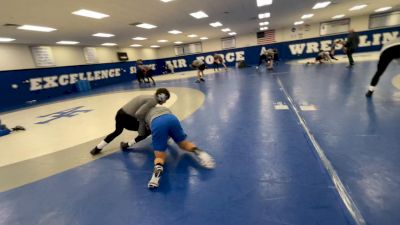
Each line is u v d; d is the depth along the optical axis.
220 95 7.70
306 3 13.25
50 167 3.45
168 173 2.85
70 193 2.66
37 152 4.20
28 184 2.99
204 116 5.27
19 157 4.04
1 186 3.02
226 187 2.41
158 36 19.53
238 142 3.56
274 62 21.39
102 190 2.65
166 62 30.52
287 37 25.36
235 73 15.80
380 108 4.27
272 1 11.78
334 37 23.53
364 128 3.45
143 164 3.22
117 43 20.67
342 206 1.93
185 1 9.68
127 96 10.90
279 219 1.88
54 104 11.36
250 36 26.64
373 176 2.28
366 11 19.62
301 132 3.63
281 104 5.48
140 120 3.37
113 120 6.02
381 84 6.25
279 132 3.75
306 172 2.51
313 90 6.59
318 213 1.89
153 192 2.48
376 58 14.09
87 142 4.43
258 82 9.63
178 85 12.62
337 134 3.38
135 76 26.17
